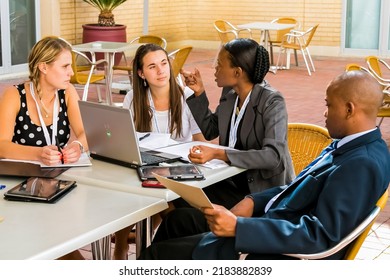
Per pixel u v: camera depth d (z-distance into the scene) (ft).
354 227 10.37
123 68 38.63
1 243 10.00
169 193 12.14
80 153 14.17
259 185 14.26
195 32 63.82
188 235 13.01
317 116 35.73
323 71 51.37
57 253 9.91
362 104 10.62
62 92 15.31
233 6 62.08
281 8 60.29
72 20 50.80
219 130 15.20
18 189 12.07
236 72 14.48
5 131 14.64
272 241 10.39
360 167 10.30
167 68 15.80
